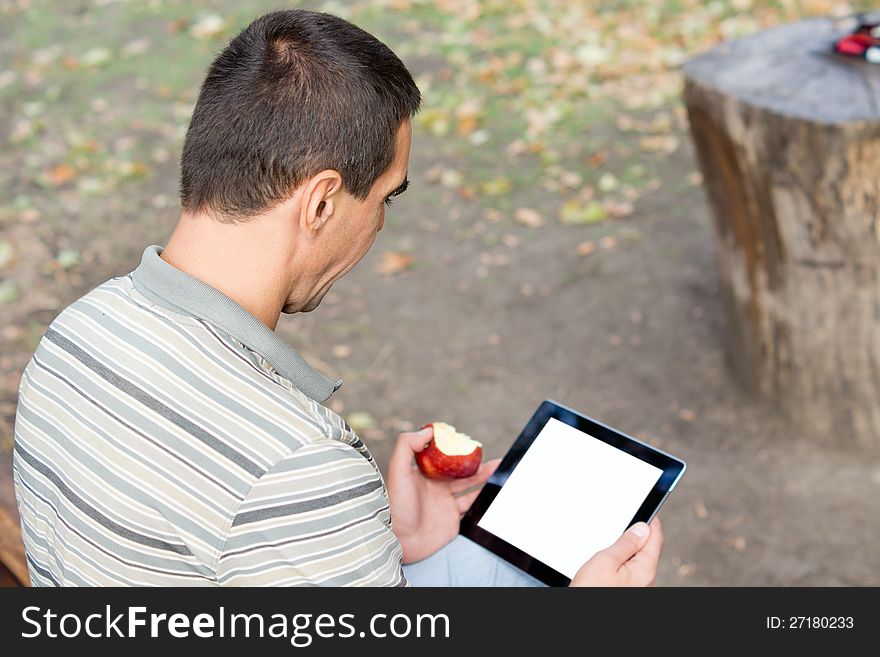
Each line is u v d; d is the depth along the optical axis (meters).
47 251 4.58
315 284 1.17
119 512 1.02
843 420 3.22
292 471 0.99
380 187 1.14
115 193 5.03
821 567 2.89
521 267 4.29
